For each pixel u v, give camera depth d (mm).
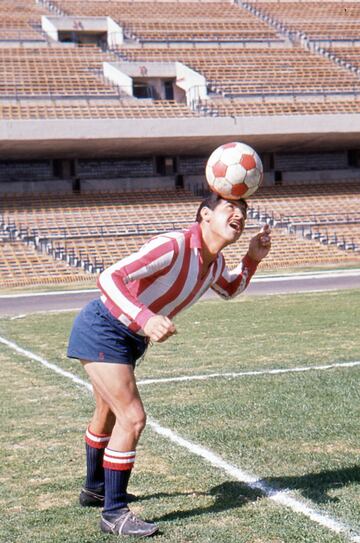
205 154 83750
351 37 91125
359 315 32656
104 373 9344
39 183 79062
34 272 62656
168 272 9188
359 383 18281
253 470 11789
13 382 20250
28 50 81688
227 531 9266
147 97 82375
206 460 12391
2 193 77812
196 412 15758
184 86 79438
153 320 8656
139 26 88375
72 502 10750
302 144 81562
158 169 83688
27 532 9562
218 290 10781
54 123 68188
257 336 27578
